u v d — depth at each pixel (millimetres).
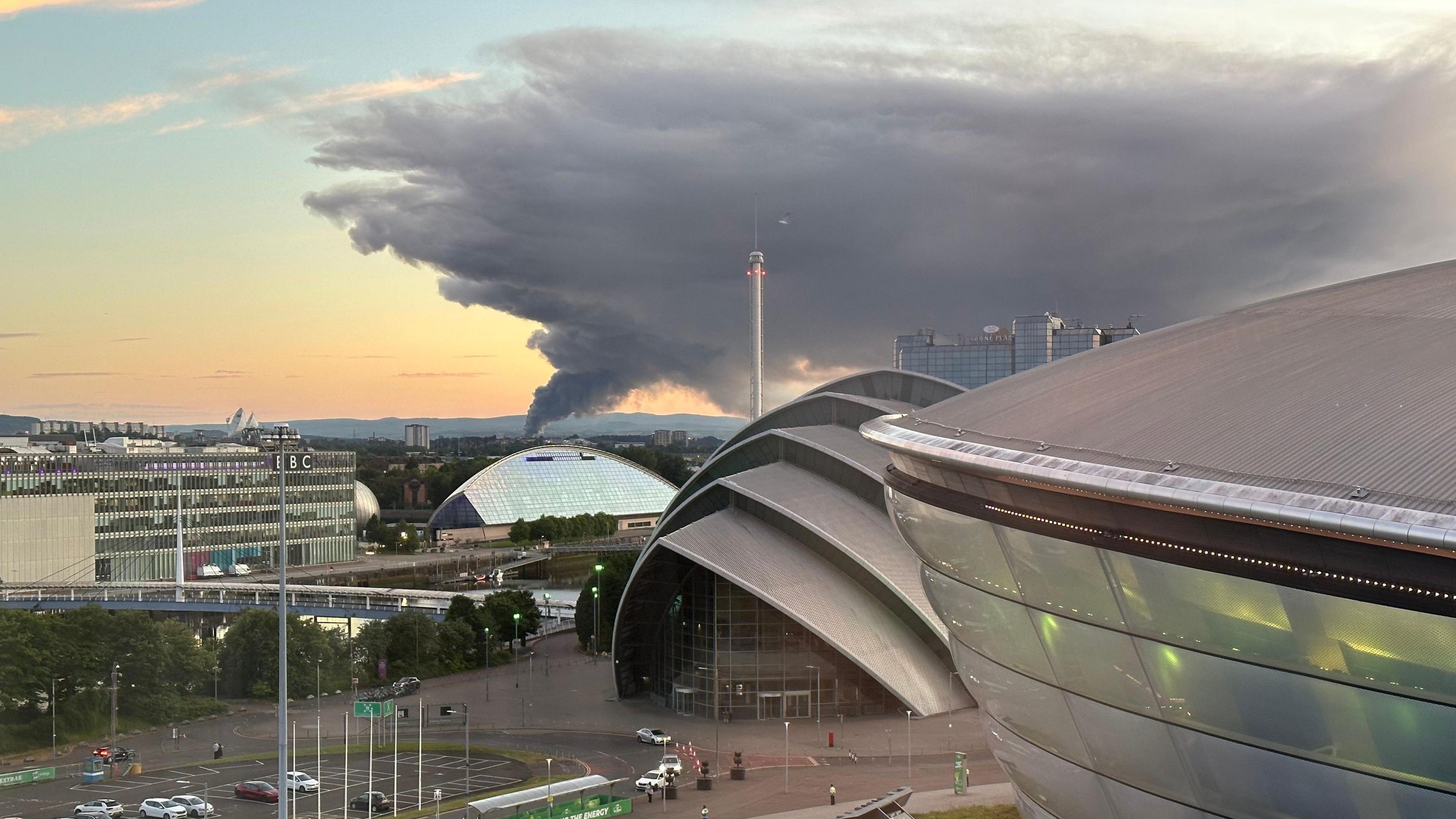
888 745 96812
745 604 110125
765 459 129875
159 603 162500
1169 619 32750
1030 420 39469
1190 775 35188
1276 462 29266
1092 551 34188
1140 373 40781
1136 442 33625
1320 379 34062
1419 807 28828
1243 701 31781
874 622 109750
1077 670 37781
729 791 82812
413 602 167000
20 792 85375
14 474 198750
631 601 116062
